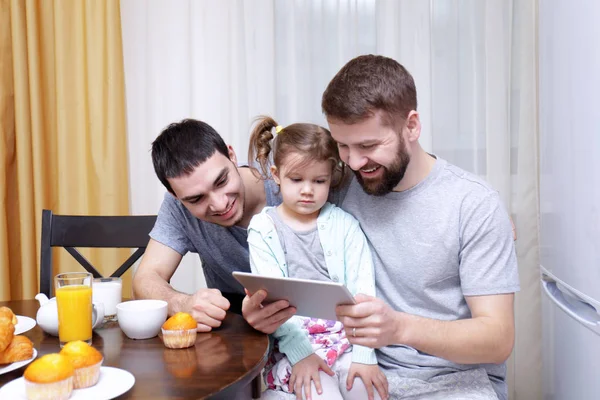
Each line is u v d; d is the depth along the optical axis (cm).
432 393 123
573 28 125
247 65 243
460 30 238
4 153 230
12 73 233
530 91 236
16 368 91
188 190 136
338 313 108
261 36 241
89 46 232
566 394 141
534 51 235
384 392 123
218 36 242
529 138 236
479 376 124
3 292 228
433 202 126
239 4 240
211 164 136
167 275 159
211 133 141
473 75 238
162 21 243
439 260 125
